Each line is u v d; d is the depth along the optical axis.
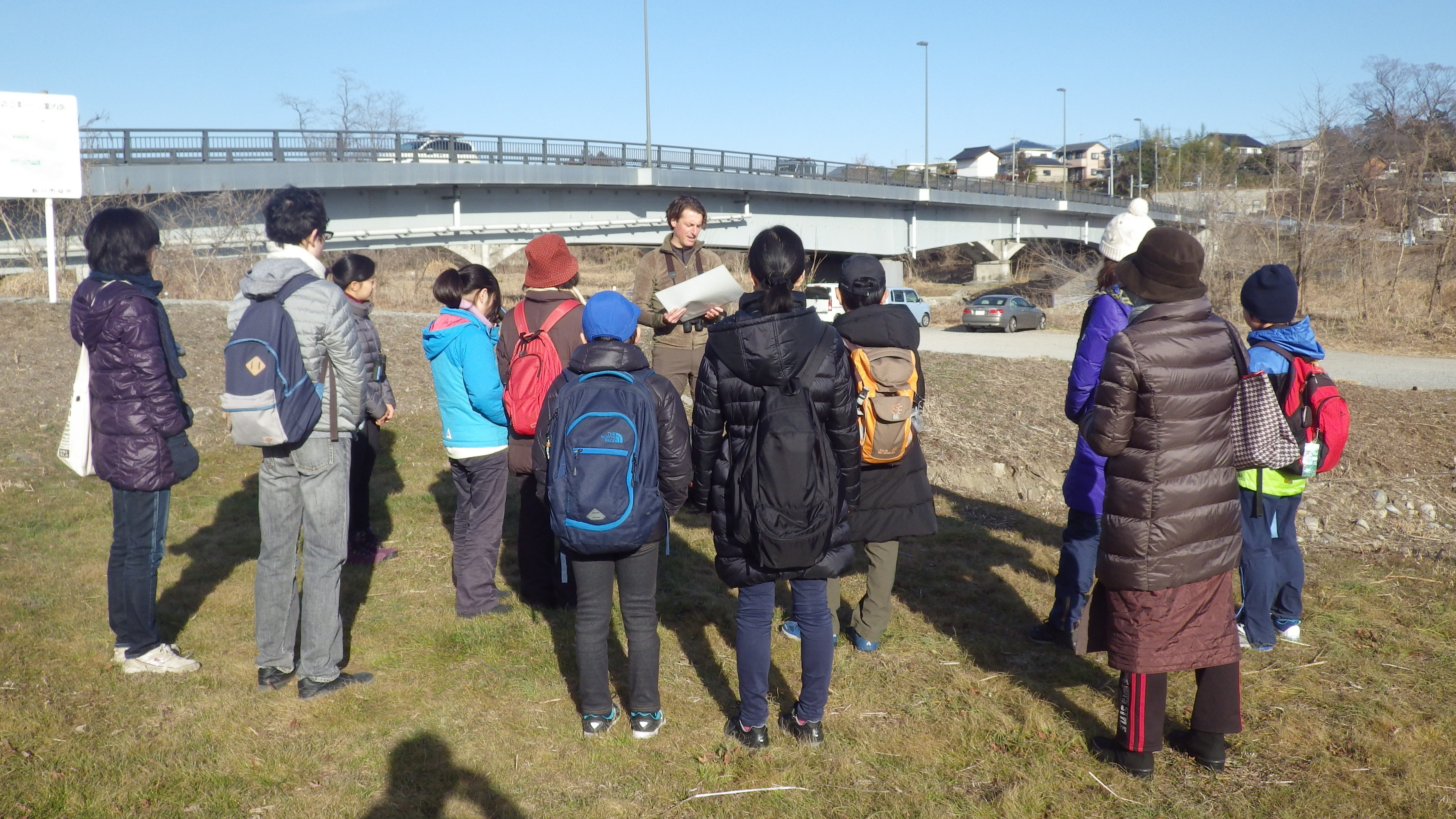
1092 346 4.09
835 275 45.72
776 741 3.44
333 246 24.86
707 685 3.92
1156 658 3.13
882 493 3.98
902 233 42.94
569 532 3.16
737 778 3.18
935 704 3.76
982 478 7.94
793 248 3.18
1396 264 28.34
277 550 3.64
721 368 3.21
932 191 42.34
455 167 26.12
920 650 4.31
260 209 21.92
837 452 3.32
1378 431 9.79
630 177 30.22
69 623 4.20
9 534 5.37
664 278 5.09
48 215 12.66
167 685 3.67
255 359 3.38
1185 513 3.07
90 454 3.66
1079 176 126.62
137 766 3.08
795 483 3.04
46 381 8.92
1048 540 6.25
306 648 3.64
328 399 3.60
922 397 4.05
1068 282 44.62
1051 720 3.58
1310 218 29.52
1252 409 3.27
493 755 3.29
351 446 4.06
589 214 30.41
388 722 3.49
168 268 19.25
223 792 2.97
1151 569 3.08
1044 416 9.98
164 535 3.79
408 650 4.13
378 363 5.18
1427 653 4.26
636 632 3.40
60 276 16.31
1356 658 4.20
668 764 3.27
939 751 3.38
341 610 4.59
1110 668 3.95
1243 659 4.20
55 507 5.95
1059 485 7.89
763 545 3.06
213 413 8.37
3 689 3.51
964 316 31.39
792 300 3.18
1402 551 6.12
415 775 3.14
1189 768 3.28
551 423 3.37
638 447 3.21
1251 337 4.22
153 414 3.59
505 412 4.35
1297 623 4.39
